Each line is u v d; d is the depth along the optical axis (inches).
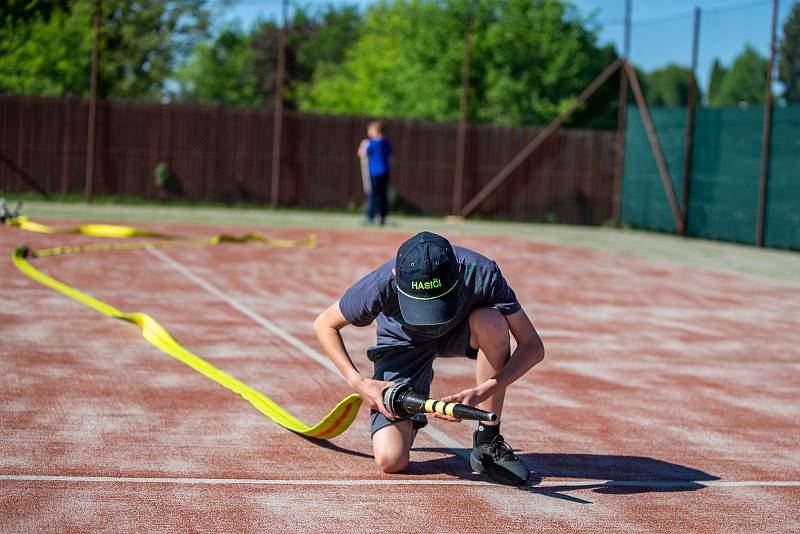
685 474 193.6
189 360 277.1
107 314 348.8
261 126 911.7
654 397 264.7
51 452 188.4
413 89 1450.5
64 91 1288.1
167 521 153.9
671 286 523.2
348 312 176.1
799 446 219.9
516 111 1389.0
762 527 163.5
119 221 744.3
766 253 725.3
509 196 946.1
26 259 494.9
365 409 238.7
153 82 1467.8
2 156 871.1
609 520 163.6
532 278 526.0
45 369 261.1
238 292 424.5
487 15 1382.9
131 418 216.8
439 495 173.8
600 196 953.5
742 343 359.9
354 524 156.2
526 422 231.0
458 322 175.6
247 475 180.4
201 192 909.8
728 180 790.5
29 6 1012.5
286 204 923.4
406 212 939.3
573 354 323.3
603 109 951.6
